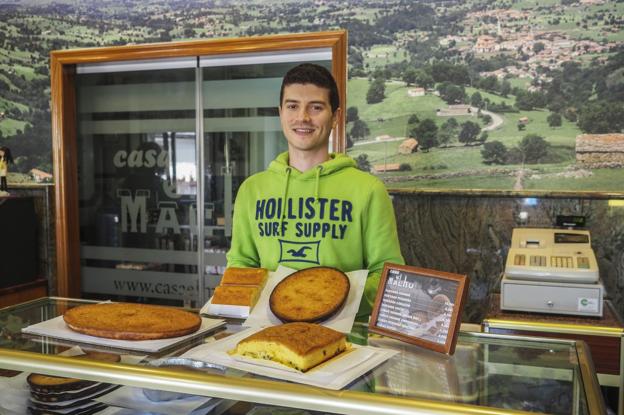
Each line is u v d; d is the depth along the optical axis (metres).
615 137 3.00
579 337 2.09
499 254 3.14
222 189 3.96
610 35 3.00
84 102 4.19
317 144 1.70
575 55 3.05
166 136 4.04
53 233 4.11
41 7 4.03
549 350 1.14
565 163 3.08
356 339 1.19
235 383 0.94
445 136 3.27
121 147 4.14
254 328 1.23
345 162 1.73
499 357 1.09
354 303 1.31
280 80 3.74
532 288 2.28
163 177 4.07
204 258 4.03
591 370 1.01
